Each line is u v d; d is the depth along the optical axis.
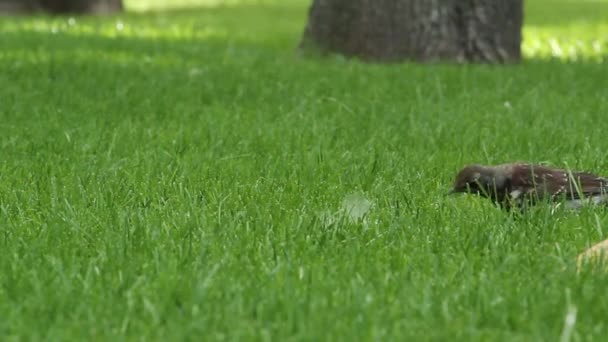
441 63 24.44
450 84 20.45
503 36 24.84
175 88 19.61
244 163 12.73
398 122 15.92
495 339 6.63
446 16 24.66
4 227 9.55
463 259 8.41
